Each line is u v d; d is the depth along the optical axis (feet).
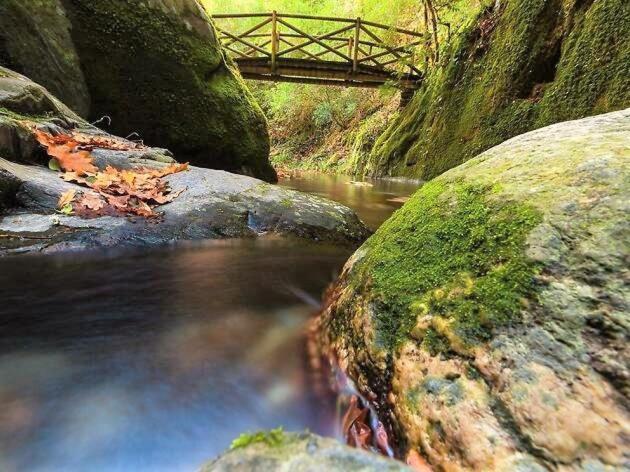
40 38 14.32
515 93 22.30
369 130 43.34
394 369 3.48
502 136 22.08
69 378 4.21
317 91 53.52
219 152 19.98
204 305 6.27
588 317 2.68
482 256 3.53
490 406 2.74
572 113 18.04
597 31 17.80
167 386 4.17
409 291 3.86
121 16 16.31
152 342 5.05
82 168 10.05
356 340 4.09
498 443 2.58
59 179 9.33
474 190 4.27
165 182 10.70
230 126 20.15
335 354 4.39
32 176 8.77
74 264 7.37
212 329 5.47
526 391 2.65
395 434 3.23
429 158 28.89
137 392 4.05
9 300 5.88
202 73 19.07
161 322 5.61
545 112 19.51
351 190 23.97
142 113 17.43
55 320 5.43
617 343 2.51
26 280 6.56
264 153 22.59
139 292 6.56
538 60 21.38
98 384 4.14
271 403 4.01
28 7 14.01
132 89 16.99
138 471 3.20
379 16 45.01
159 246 8.57
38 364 4.42
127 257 8.02
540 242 3.21
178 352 4.84
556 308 2.83
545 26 21.29
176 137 18.42
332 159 50.67
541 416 2.52
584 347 2.60
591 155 3.72
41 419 3.61
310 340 5.16
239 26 57.16
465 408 2.82
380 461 1.63
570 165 3.72
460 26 30.71
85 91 15.80
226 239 9.48
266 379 4.34
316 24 53.93
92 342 4.96
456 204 4.30
